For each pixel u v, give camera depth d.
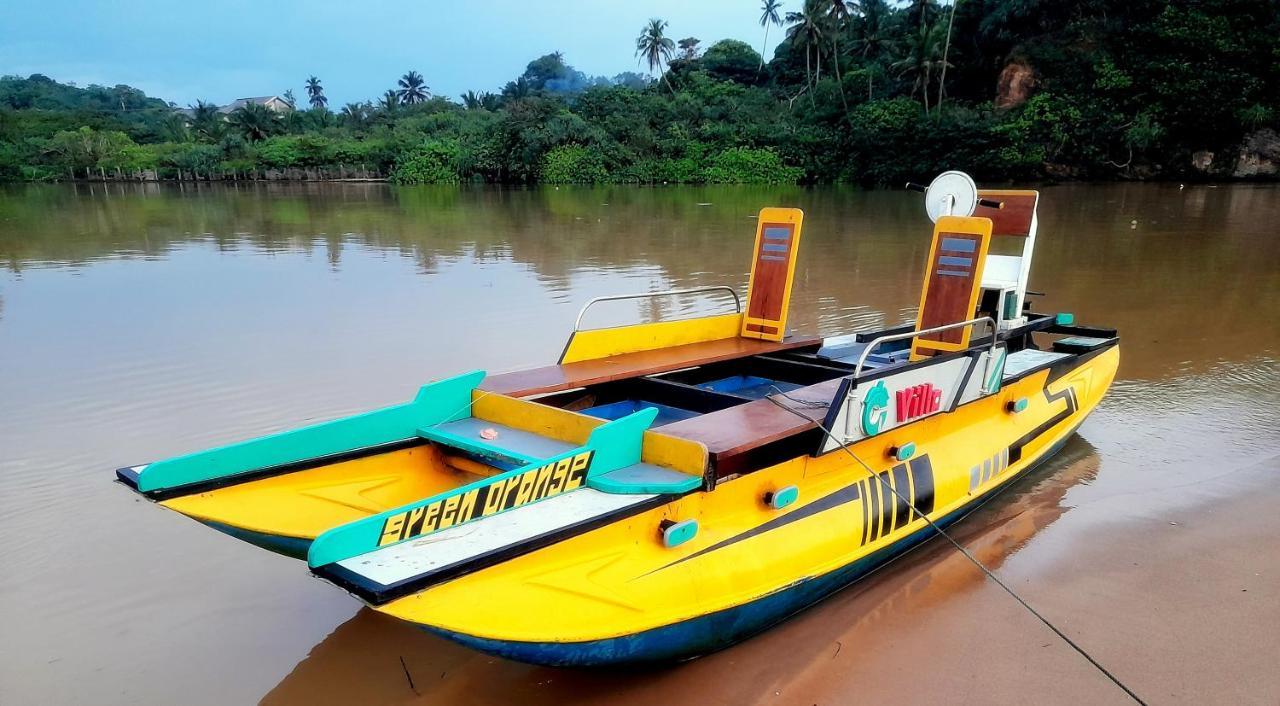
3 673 4.36
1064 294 13.95
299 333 11.77
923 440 5.81
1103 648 4.61
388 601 3.09
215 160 71.50
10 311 13.53
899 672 4.42
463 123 77.44
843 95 55.50
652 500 3.98
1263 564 5.45
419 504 3.46
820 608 5.05
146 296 14.70
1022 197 7.36
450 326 12.12
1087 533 5.94
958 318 6.18
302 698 4.18
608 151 56.75
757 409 4.93
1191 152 40.88
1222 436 7.69
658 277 16.27
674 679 4.36
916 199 38.09
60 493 6.54
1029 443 6.72
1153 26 41.97
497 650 3.49
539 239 23.02
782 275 6.90
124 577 5.33
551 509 3.82
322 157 70.56
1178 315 12.41
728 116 60.78
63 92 129.12
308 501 4.70
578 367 5.93
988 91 52.31
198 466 4.28
